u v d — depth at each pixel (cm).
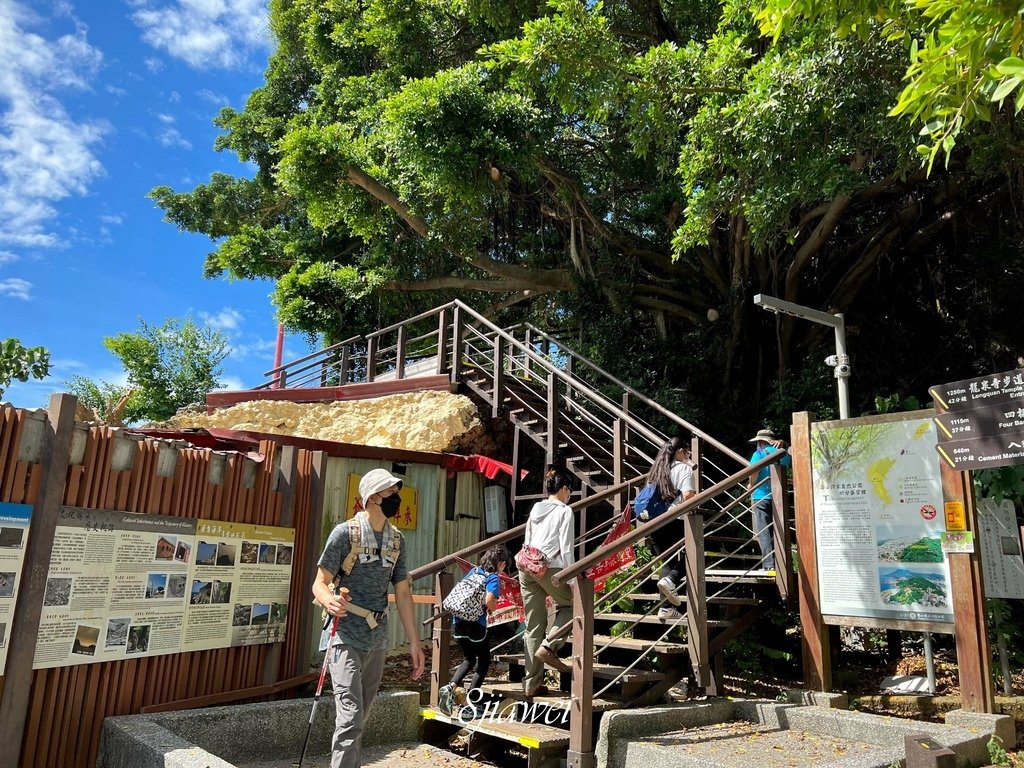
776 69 903
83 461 502
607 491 796
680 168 1035
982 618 566
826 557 664
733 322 1583
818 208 1438
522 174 1504
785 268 1591
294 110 2388
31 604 455
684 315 1717
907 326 1638
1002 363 1500
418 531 1088
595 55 1111
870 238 1577
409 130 1397
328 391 1299
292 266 2031
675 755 495
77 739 484
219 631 587
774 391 1531
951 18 356
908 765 471
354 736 407
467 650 647
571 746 518
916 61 381
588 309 1758
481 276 1962
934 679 652
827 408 1410
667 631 667
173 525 557
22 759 452
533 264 1958
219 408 1339
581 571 534
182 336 2805
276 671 636
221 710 530
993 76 349
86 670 494
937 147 386
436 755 580
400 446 1154
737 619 697
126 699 518
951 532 588
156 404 2680
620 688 645
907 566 614
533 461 1280
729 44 1052
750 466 689
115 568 513
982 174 1206
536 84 1320
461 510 1167
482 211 1666
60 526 480
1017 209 1455
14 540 453
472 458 1139
